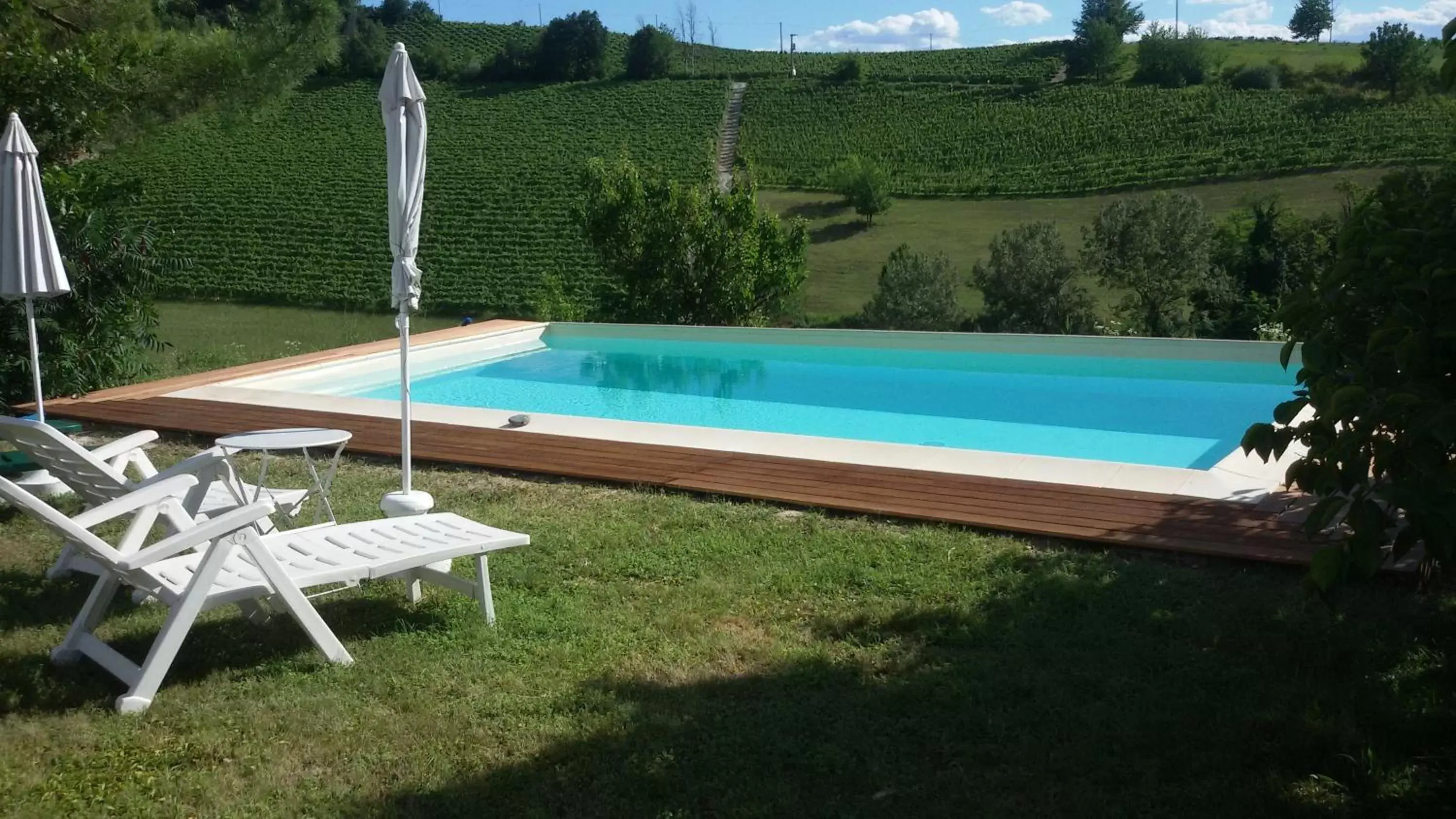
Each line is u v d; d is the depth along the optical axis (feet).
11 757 9.57
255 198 142.10
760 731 9.80
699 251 63.36
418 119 14.55
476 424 24.68
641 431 23.56
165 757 9.59
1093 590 13.23
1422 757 9.16
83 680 11.41
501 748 9.70
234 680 11.32
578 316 68.39
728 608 13.15
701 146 174.70
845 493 17.83
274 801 8.87
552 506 17.89
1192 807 8.46
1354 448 7.65
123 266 28.09
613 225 63.26
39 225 16.51
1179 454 26.53
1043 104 186.50
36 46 33.55
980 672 11.00
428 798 8.86
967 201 149.07
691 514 17.15
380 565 11.78
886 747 9.53
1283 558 13.87
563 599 13.55
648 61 218.38
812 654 11.61
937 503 17.10
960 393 34.76
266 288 112.98
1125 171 148.97
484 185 150.00
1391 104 157.48
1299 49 233.55
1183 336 81.66
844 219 143.33
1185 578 13.57
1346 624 11.94
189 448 22.81
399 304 14.83
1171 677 10.77
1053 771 9.04
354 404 26.89
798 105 199.31
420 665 11.55
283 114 180.24
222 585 11.38
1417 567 12.94
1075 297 89.45
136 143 41.55
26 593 14.02
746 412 32.81
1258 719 9.77
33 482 18.83
